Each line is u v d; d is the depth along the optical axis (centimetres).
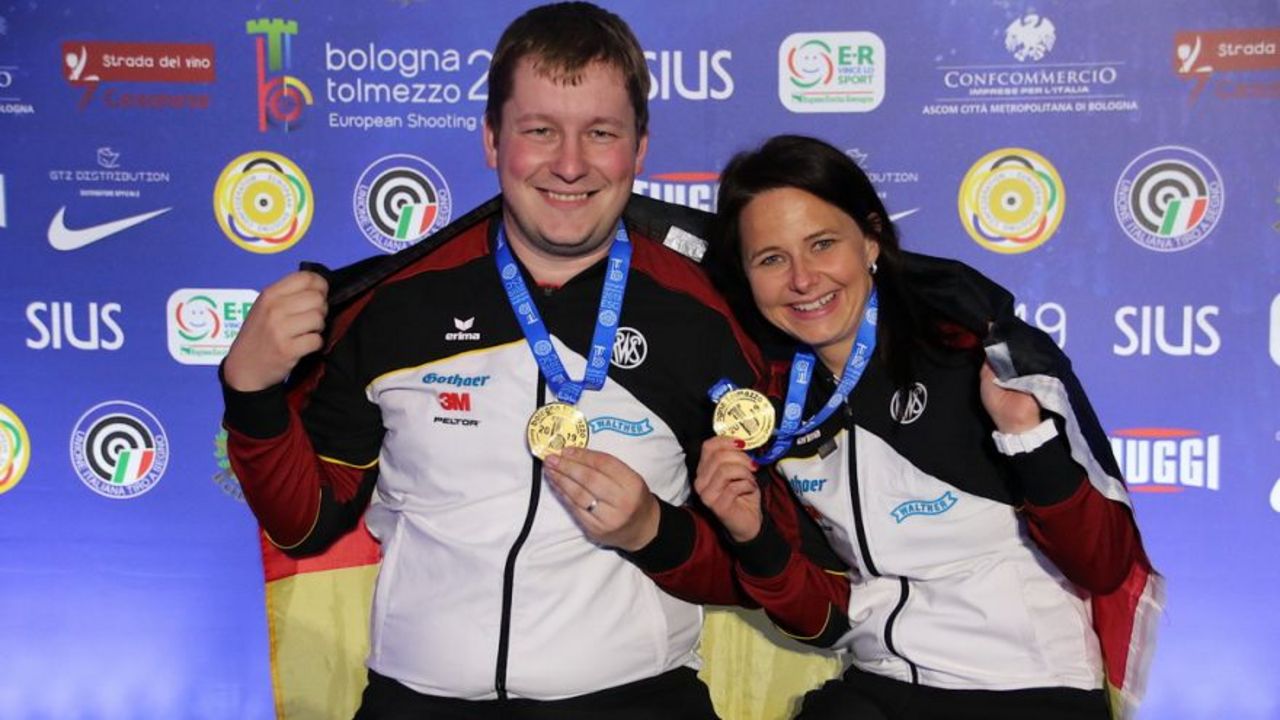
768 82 282
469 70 286
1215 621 283
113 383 290
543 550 208
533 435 203
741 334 222
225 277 289
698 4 281
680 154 284
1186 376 282
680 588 212
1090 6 277
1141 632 209
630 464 212
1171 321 281
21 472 290
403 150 288
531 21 206
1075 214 281
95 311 290
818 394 227
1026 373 189
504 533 208
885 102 282
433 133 287
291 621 249
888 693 218
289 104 287
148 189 288
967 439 212
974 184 282
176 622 293
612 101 201
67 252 289
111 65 286
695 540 210
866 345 216
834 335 210
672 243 232
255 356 193
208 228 289
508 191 205
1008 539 213
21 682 293
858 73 281
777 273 207
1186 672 284
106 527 291
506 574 206
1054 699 208
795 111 283
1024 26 278
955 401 213
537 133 202
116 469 290
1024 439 190
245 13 285
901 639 215
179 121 287
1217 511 282
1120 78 277
